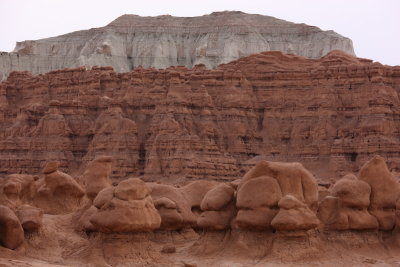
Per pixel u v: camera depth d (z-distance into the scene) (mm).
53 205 56031
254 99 109312
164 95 108938
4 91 118500
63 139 108438
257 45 178250
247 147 105938
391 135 102500
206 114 106312
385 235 51188
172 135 103312
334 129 104188
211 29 182875
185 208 52719
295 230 46625
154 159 101938
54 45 182000
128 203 45750
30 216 48156
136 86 110562
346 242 49500
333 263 46969
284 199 46594
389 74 107562
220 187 49719
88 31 185250
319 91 107062
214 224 48688
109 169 53781
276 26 185125
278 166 47938
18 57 176500
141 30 182375
